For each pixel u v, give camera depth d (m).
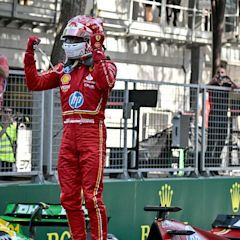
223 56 38.38
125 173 15.25
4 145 13.13
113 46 34.25
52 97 13.82
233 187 17.58
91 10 32.19
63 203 8.72
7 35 30.45
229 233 12.13
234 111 17.75
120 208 14.83
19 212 10.54
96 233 8.52
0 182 13.47
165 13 35.69
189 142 16.69
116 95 15.05
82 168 8.58
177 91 16.45
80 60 8.63
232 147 17.78
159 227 10.48
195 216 16.50
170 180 15.91
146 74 35.72
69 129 8.65
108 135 15.07
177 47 36.94
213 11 28.00
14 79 13.34
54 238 13.31
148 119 15.86
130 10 34.41
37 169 13.59
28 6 30.31
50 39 31.58
